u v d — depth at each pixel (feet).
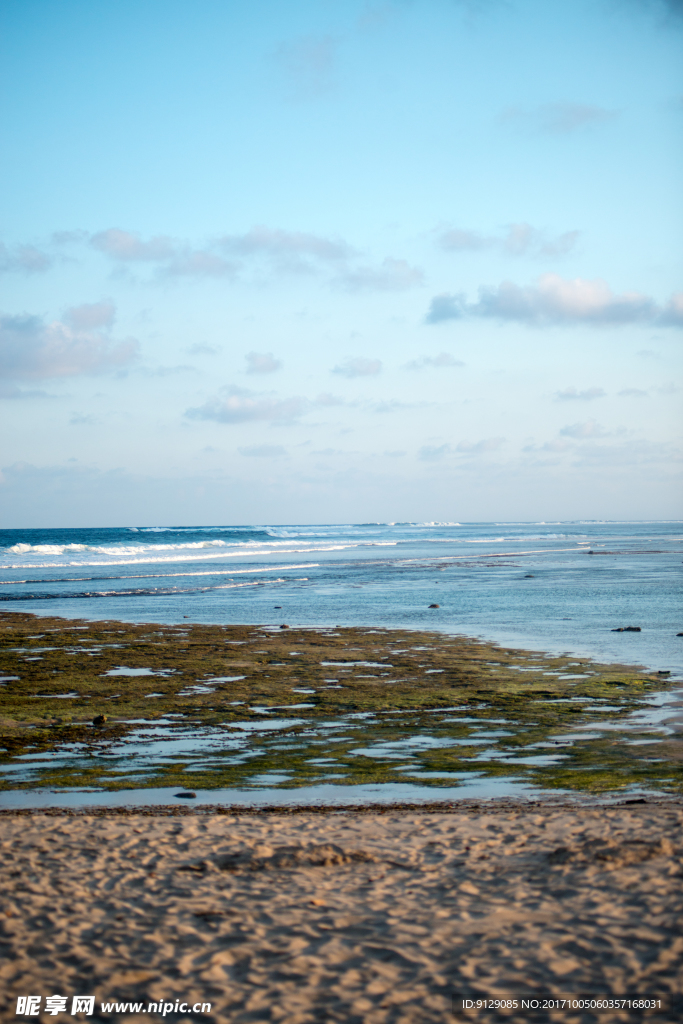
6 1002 17.66
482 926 21.15
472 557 242.17
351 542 386.52
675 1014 16.60
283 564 214.07
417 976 18.63
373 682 62.59
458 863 26.02
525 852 26.84
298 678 64.64
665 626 90.17
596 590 132.05
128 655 76.07
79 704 55.83
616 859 25.40
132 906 23.00
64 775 39.52
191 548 307.17
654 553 249.34
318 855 26.86
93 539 416.67
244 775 39.29
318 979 18.62
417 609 110.52
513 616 101.19
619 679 61.21
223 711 53.67
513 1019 16.63
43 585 154.30
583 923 21.01
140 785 37.68
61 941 20.75
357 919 21.89
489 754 42.45
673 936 20.01
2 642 83.97
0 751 44.11
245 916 22.24
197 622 99.19
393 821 31.09
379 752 43.34
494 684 60.80
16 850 27.94
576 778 37.55
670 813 30.89
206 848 28.04
